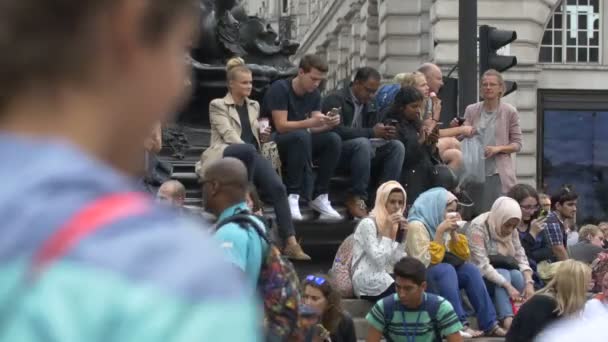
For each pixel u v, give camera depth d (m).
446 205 12.75
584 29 39.44
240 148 10.49
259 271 6.97
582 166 38.81
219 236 6.95
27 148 1.79
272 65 15.68
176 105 2.00
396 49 43.06
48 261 1.67
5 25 1.78
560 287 10.27
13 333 1.64
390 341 10.79
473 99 15.84
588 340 4.07
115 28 1.86
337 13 55.03
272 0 69.81
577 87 38.88
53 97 1.83
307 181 13.73
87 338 1.63
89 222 1.71
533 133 38.44
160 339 1.64
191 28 1.97
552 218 14.65
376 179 14.56
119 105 1.88
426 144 14.38
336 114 13.60
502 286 13.27
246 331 1.70
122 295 1.65
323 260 14.04
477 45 17.09
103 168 1.81
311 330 8.10
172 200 10.23
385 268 12.30
